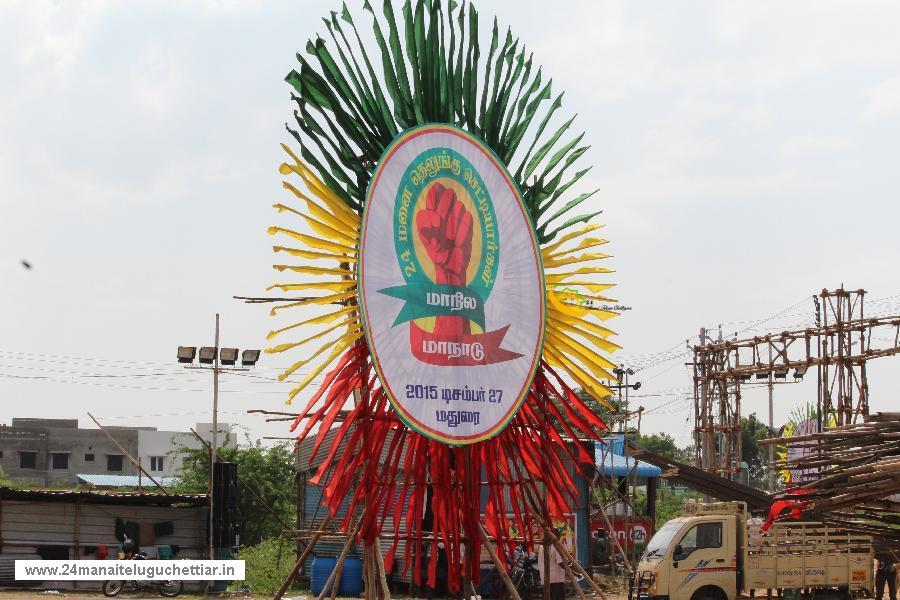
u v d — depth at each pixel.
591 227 15.27
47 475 78.50
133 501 33.84
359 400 13.29
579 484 31.41
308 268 12.83
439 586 29.02
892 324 40.38
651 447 84.50
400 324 13.04
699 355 49.88
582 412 15.38
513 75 14.88
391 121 13.57
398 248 13.20
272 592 33.25
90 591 32.56
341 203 13.04
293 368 12.61
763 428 86.81
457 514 13.84
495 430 13.77
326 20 13.16
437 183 13.73
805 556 23.83
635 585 23.94
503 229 14.28
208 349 33.53
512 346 14.09
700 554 23.47
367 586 13.24
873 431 16.34
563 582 25.59
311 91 12.96
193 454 50.44
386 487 13.50
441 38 14.13
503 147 14.75
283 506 47.53
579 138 15.48
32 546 32.47
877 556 25.09
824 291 42.69
